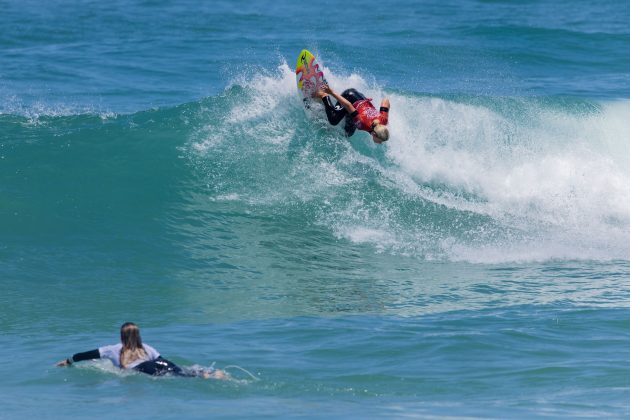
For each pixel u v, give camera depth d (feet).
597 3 482.28
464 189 190.39
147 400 90.63
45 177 174.70
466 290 144.36
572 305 134.21
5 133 194.08
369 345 112.16
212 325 124.16
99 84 264.31
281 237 167.84
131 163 183.01
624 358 105.09
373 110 177.99
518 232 178.91
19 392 93.86
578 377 97.86
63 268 147.13
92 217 165.17
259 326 123.24
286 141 191.31
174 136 191.83
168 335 118.42
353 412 85.61
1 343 115.55
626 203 192.85
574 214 188.24
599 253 169.89
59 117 206.90
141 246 157.99
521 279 151.43
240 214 173.78
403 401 90.17
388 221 177.58
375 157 191.83
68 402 89.76
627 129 207.82
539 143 201.46
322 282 148.36
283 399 91.25
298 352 109.50
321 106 189.67
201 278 148.36
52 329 122.42
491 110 205.46
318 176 185.68
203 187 179.63
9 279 141.28
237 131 193.67
